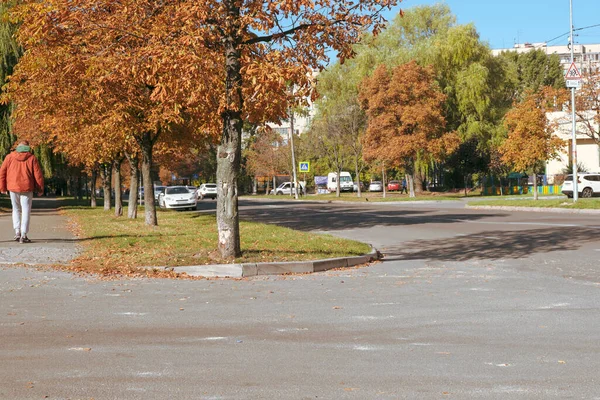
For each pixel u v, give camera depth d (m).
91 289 10.17
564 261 14.15
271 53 12.71
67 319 7.86
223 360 5.98
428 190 75.19
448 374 5.51
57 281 10.88
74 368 5.68
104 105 23.12
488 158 64.75
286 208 46.47
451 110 61.78
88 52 19.44
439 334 7.12
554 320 7.86
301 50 13.58
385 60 60.06
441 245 18.52
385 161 57.75
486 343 6.68
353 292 10.18
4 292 9.72
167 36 12.98
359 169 76.81
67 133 29.31
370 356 6.14
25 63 22.92
